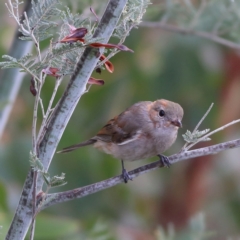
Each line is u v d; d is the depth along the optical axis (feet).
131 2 19.38
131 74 42.68
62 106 18.44
